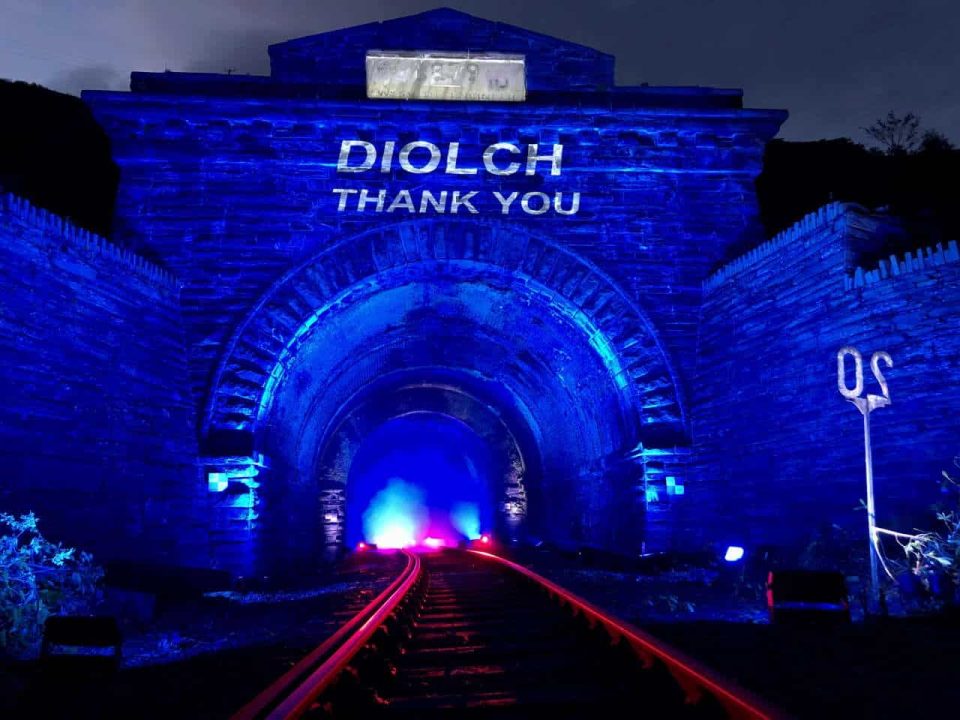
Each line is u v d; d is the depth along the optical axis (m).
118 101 15.71
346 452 27.78
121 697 5.08
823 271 11.97
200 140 16.14
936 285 9.73
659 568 14.09
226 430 14.89
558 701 4.29
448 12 17.77
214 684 5.47
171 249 15.64
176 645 7.85
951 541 7.76
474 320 20.91
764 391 13.46
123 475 12.30
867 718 3.95
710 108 16.75
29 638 7.25
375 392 27.14
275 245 15.88
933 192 20.62
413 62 17.06
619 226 16.66
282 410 16.94
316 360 18.20
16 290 10.15
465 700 4.45
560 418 23.14
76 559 10.38
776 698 4.31
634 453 16.22
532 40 17.84
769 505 12.92
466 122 16.48
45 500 10.24
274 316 15.57
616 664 5.05
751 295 14.23
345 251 16.05
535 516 27.41
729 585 11.41
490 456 30.95
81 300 11.71
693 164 16.98
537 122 16.62
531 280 16.50
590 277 16.42
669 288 16.47
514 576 13.34
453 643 6.66
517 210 16.50
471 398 29.44
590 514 20.91
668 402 15.99
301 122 16.28
